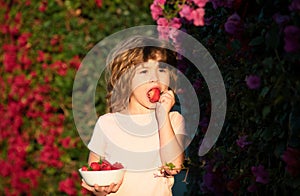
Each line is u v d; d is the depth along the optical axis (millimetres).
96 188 3691
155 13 4078
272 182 3068
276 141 3061
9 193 6398
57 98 6309
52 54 6359
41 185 6258
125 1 6680
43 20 6402
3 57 6449
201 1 3709
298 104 2799
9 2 6504
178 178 5395
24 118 6332
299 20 2760
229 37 3539
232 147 3648
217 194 3906
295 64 2871
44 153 6203
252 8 3357
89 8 6523
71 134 6266
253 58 3191
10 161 6363
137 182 3775
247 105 3133
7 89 6391
